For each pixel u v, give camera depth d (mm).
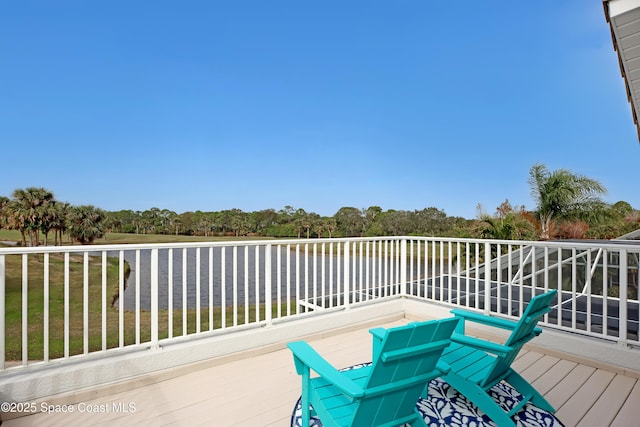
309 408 1938
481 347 2111
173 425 2305
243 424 2326
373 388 1584
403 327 1572
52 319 10219
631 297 5160
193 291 17016
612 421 2391
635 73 3127
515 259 6578
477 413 2096
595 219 13453
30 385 2459
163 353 3010
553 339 3568
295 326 3912
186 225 74312
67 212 53125
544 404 2383
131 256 31516
